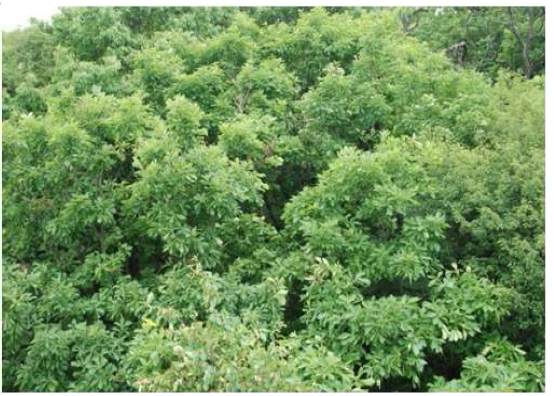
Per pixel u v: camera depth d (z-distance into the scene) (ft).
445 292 23.67
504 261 24.62
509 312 23.53
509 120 27.68
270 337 23.89
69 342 24.49
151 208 25.85
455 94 33.99
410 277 23.03
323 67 38.45
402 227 26.27
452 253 26.08
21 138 27.22
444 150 27.02
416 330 22.39
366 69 34.06
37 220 28.30
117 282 26.86
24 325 25.34
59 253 28.81
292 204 27.04
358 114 32.68
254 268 27.66
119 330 25.29
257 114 32.01
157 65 34.91
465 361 22.07
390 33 39.32
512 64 69.67
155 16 47.24
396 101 32.99
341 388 19.62
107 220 25.91
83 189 27.27
